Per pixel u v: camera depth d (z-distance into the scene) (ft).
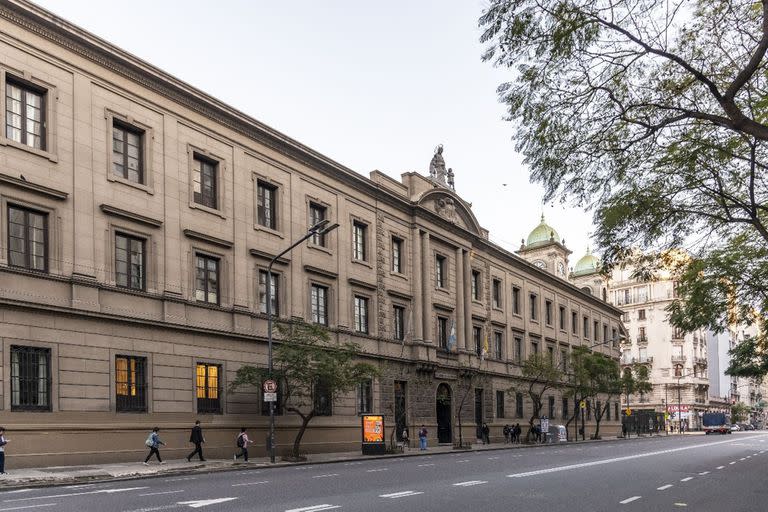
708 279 83.05
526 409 184.96
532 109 43.09
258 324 101.60
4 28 73.72
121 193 84.17
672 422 342.44
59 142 77.92
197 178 96.43
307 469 77.36
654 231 52.44
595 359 186.39
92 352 77.92
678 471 76.18
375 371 98.53
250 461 87.25
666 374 350.84
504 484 58.65
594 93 43.04
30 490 53.98
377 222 131.54
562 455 108.68
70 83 80.02
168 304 87.61
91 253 79.56
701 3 44.24
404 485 56.90
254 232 103.45
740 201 54.65
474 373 156.56
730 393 422.82
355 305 123.85
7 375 69.36
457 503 45.37
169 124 92.02
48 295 74.28
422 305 141.59
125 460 79.56
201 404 91.25
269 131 107.14
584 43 39.45
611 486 58.34
